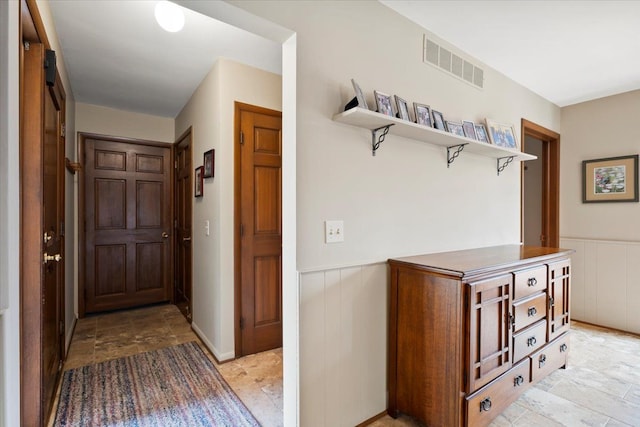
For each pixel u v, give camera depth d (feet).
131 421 5.71
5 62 2.75
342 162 5.39
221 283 7.91
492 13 6.22
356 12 5.58
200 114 9.34
